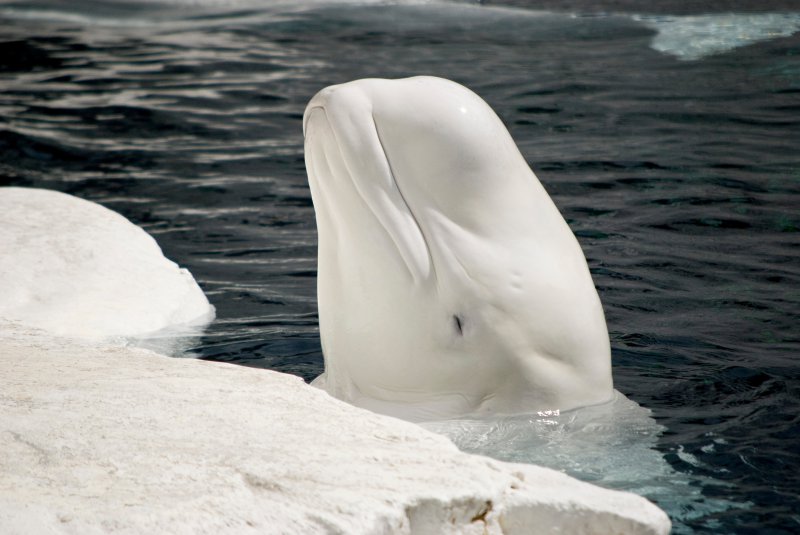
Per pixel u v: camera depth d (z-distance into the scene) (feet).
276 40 161.99
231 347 59.98
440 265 43.14
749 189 91.20
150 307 64.28
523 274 43.68
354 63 146.82
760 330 61.62
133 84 135.95
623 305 66.69
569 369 44.98
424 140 42.98
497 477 33.24
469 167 43.01
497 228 43.52
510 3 194.29
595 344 45.65
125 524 27.55
